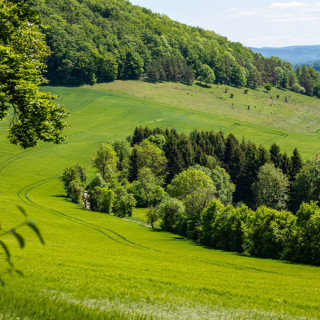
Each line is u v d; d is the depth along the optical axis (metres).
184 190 99.06
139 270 27.03
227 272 36.34
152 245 64.25
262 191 117.31
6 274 12.38
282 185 115.25
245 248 63.41
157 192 118.19
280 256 57.81
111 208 104.31
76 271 20.12
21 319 6.38
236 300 14.38
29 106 23.23
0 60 22.55
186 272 30.27
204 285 20.08
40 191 120.31
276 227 58.88
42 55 29.05
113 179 122.38
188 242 72.19
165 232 83.88
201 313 10.84
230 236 66.50
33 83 24.25
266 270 43.91
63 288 11.59
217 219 69.06
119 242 64.31
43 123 24.06
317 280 37.00
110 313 8.04
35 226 2.54
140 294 12.67
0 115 22.77
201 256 54.34
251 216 63.66
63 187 121.62
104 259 34.97
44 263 22.97
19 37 25.81
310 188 113.94
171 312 10.36
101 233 72.25
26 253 29.36
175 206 85.38
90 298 10.52
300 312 13.12
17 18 23.64
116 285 15.05
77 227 75.12
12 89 22.72
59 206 99.19
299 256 55.28
